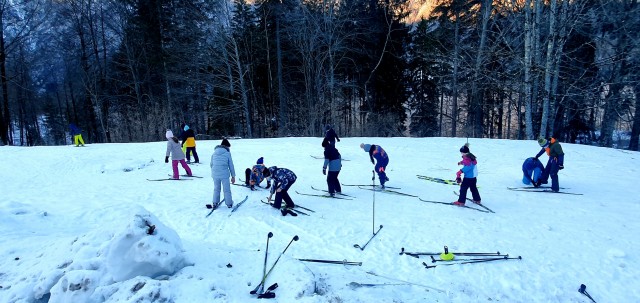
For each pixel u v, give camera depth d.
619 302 5.01
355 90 36.12
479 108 33.59
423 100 35.28
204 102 37.78
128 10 34.94
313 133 30.50
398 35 32.41
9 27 32.47
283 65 35.31
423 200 9.41
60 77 46.97
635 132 27.06
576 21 20.50
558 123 30.56
